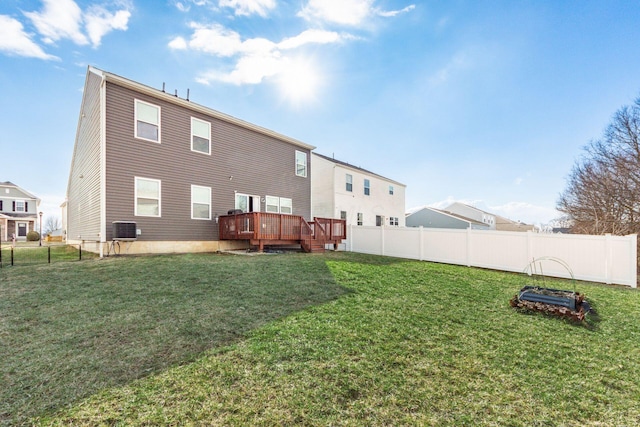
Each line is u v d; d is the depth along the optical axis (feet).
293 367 8.16
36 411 6.22
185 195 33.30
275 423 5.99
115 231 27.20
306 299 14.56
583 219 57.16
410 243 33.94
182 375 7.64
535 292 15.23
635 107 46.60
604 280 22.56
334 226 40.32
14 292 15.03
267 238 32.30
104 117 27.73
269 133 42.86
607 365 9.09
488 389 7.54
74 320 11.43
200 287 16.29
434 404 6.83
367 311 13.12
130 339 9.78
